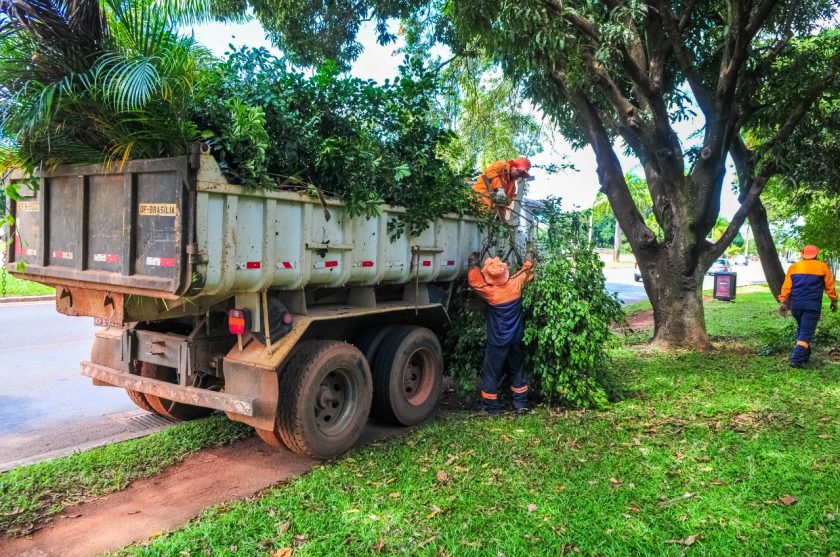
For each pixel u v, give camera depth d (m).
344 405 5.03
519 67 7.83
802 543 3.24
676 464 4.43
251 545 3.28
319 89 5.02
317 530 3.45
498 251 7.14
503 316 5.91
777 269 12.24
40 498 4.00
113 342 5.32
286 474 4.55
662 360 8.62
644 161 10.02
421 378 6.10
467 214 6.64
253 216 4.19
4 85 4.05
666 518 3.57
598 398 6.01
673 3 9.46
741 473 4.23
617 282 31.09
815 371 7.73
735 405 6.05
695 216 9.24
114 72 3.75
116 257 4.26
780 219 18.83
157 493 4.18
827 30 10.29
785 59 9.66
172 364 4.80
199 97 4.11
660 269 9.85
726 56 8.30
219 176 3.88
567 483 4.09
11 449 5.07
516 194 7.26
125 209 4.11
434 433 5.30
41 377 7.57
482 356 6.41
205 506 3.97
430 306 6.09
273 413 4.36
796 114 8.93
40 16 3.91
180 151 4.03
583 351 5.93
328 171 4.82
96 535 3.55
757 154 9.66
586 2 7.73
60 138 4.33
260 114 4.04
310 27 12.44
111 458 4.67
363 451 4.95
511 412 6.06
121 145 4.12
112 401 6.61
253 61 4.90
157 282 3.88
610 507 3.72
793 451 4.66
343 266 5.00
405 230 5.71
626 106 8.73
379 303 5.85
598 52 6.92
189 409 5.86
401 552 3.21
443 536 3.37
